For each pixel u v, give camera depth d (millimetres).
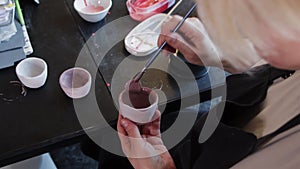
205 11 717
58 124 976
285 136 862
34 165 1177
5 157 941
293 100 947
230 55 808
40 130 968
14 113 987
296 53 713
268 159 856
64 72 1032
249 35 708
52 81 1033
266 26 691
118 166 1125
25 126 971
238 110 1015
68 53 1080
